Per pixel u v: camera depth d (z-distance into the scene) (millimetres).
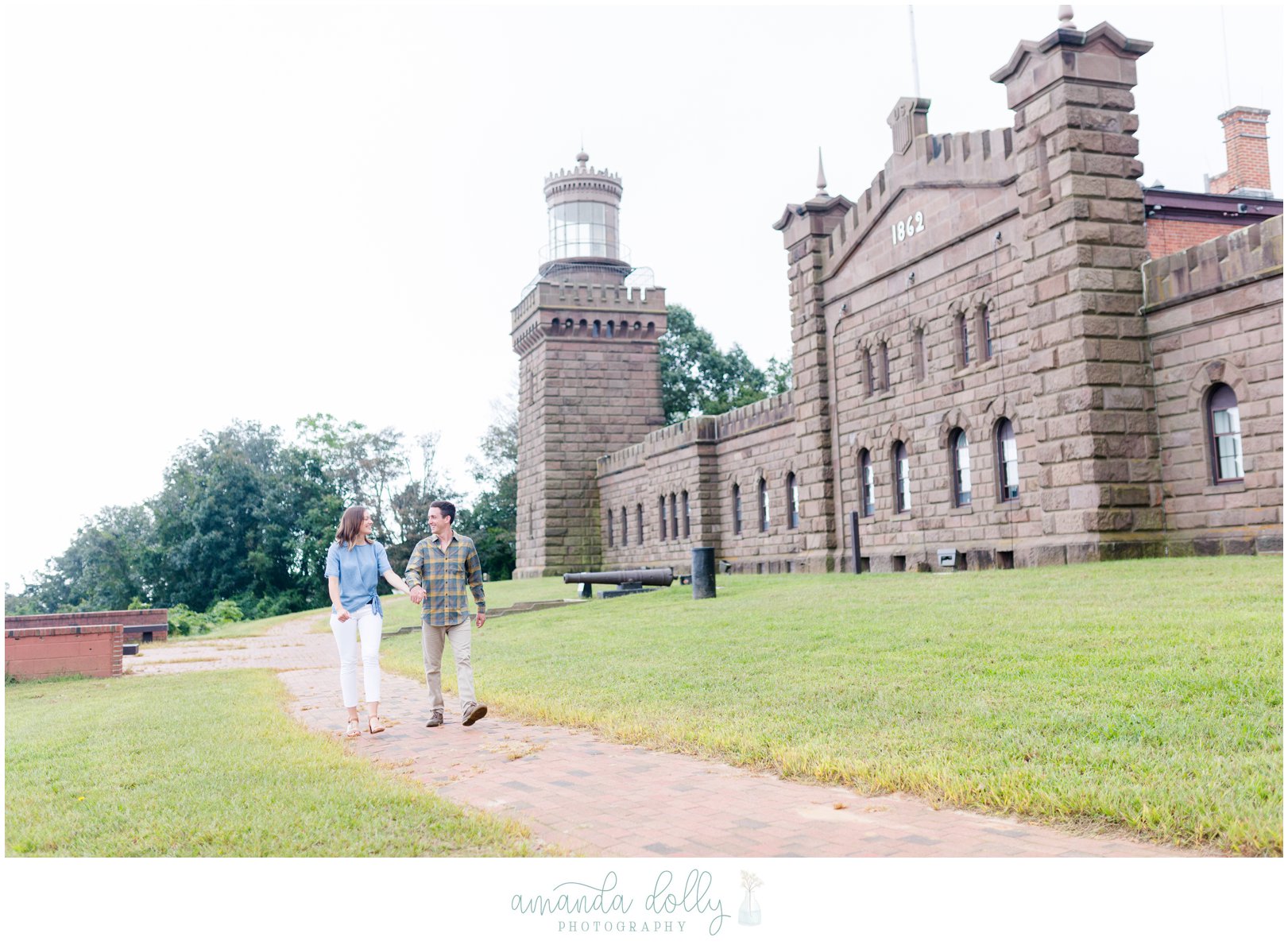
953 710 8531
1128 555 21062
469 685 10023
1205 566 16969
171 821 6266
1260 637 10008
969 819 5902
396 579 10039
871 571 30375
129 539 82000
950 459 27344
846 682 10297
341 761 8039
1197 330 20766
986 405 25625
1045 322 22656
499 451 78562
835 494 32969
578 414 56781
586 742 8898
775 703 9688
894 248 29562
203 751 8750
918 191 28312
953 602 16078
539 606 27672
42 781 7742
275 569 78250
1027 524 24031
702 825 6012
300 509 79625
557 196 60656
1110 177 22188
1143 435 21672
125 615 33750
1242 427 19719
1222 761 6285
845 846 5465
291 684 15789
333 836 5832
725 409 70250
